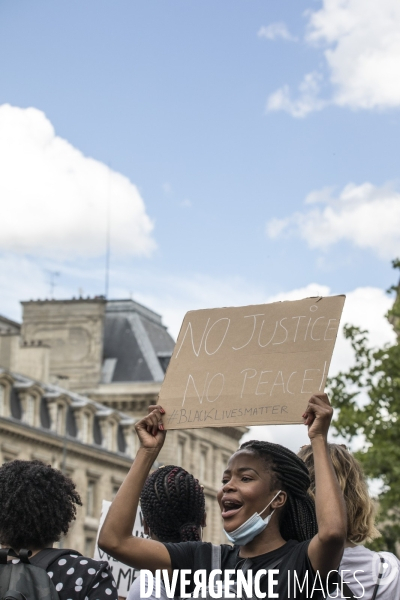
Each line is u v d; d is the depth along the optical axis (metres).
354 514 7.13
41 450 73.12
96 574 6.10
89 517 78.00
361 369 33.19
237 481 5.90
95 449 78.44
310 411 5.75
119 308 103.56
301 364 5.95
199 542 6.05
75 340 100.75
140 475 5.92
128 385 98.38
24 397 72.31
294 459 6.01
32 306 101.94
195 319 6.34
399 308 33.25
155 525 7.05
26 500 6.28
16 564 6.02
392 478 31.97
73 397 80.81
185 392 6.10
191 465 97.25
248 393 5.97
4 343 84.94
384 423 32.62
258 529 5.82
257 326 6.16
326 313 6.05
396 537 33.19
